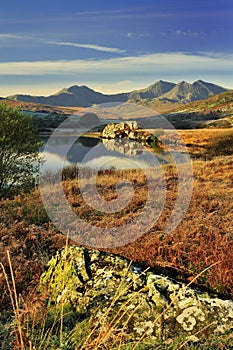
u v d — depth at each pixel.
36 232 10.41
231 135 36.66
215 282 6.52
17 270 7.80
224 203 13.45
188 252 8.39
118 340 4.94
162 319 5.42
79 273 6.67
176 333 5.31
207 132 41.22
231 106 74.44
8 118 17.33
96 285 6.36
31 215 12.38
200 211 12.34
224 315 5.38
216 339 5.09
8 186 18.27
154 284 6.01
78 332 5.18
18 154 18.03
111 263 6.85
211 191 15.43
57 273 7.04
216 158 28.45
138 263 7.82
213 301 5.57
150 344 5.05
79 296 6.24
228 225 10.91
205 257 7.72
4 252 8.62
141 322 5.42
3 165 17.44
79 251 7.18
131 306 5.66
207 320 5.36
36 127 18.81
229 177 19.02
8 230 10.43
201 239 9.28
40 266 8.12
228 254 7.80
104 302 5.93
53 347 4.55
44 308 5.75
